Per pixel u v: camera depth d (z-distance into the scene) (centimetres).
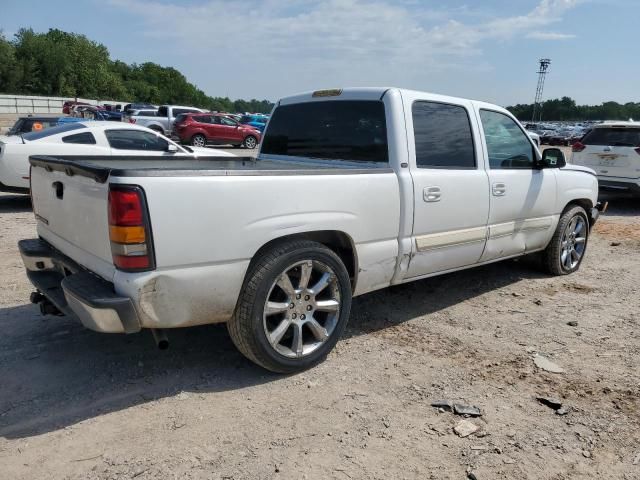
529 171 523
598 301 519
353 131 428
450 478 258
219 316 321
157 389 332
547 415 314
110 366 359
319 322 378
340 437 287
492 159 486
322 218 350
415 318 462
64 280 308
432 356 388
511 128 514
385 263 397
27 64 7712
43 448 272
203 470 258
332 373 358
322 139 452
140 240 282
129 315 287
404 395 332
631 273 623
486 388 343
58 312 378
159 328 313
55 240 363
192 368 360
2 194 1123
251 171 318
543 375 362
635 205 1175
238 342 336
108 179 281
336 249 391
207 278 306
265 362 339
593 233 864
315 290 354
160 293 293
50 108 6112
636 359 391
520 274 606
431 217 420
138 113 2906
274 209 327
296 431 291
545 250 591
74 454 268
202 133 2538
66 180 329
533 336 429
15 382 335
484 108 483
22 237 725
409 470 262
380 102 410
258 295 325
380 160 407
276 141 497
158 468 259
